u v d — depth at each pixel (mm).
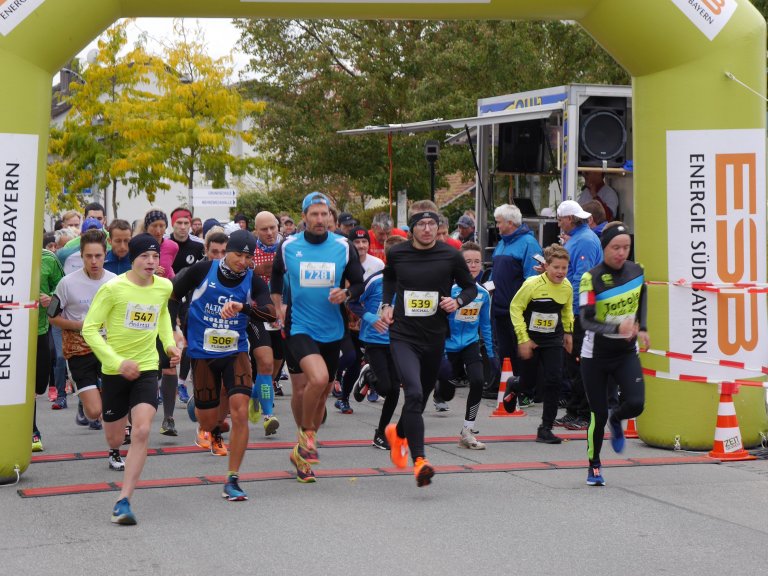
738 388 9156
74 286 8641
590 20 9102
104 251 8758
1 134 7824
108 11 8367
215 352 7805
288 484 7914
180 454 9242
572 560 5871
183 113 29516
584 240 10609
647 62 9148
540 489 7746
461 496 7504
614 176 14977
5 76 7820
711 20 9008
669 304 9258
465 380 14320
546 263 9703
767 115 9508
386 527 6594
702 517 6895
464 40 26719
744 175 9141
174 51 29859
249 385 7477
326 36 31203
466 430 9570
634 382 7770
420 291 7664
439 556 5934
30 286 8031
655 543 6242
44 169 8180
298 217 33938
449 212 30562
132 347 7023
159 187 30766
